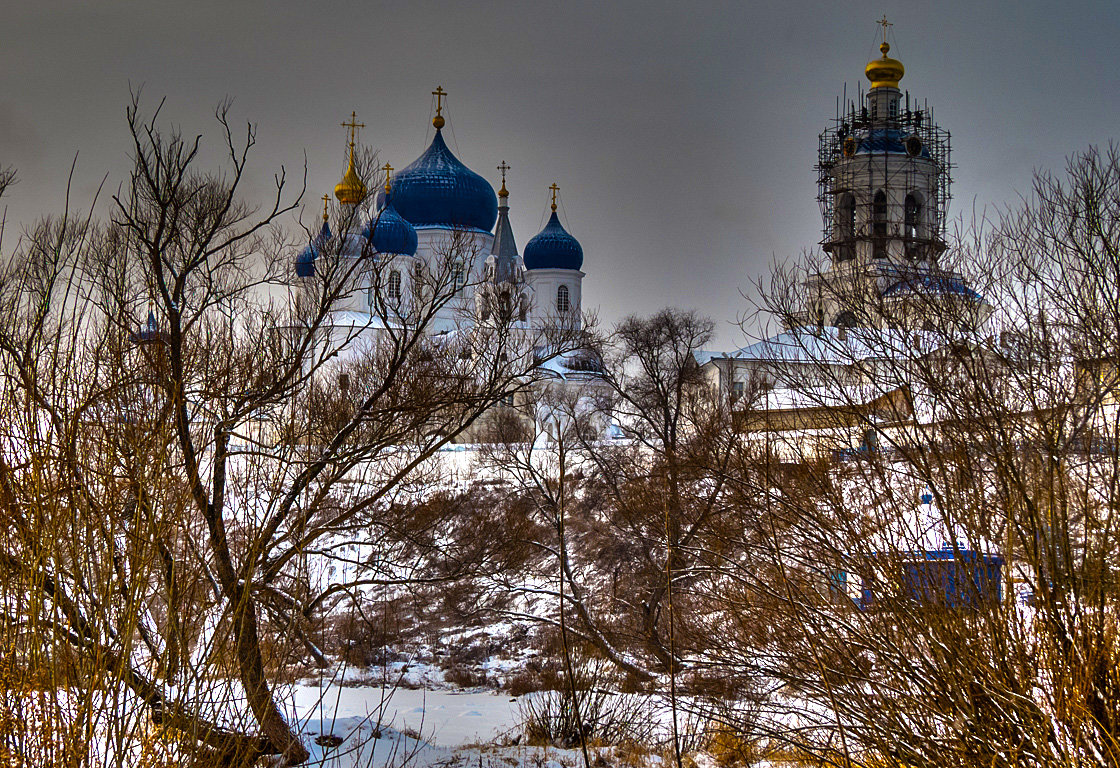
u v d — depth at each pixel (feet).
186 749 32.19
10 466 32.22
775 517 64.28
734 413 94.53
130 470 34.55
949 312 65.31
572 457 178.09
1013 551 48.42
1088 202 67.46
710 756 84.84
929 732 48.42
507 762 88.53
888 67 331.57
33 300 42.19
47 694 30.32
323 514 97.30
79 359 39.06
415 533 102.47
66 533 31.63
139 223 74.69
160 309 69.62
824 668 51.72
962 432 54.49
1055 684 42.01
